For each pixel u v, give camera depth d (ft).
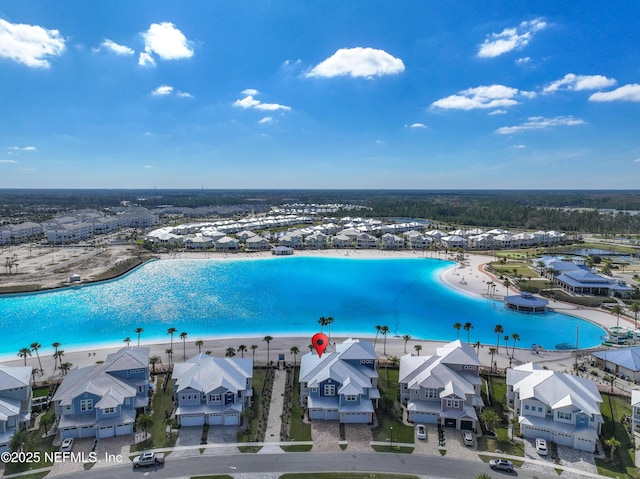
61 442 194.08
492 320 414.00
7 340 343.87
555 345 349.20
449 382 220.43
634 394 216.54
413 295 501.56
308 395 226.79
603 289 489.67
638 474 178.50
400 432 207.82
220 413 211.00
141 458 179.73
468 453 191.72
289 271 626.64
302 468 179.22
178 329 372.58
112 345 327.88
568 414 200.54
